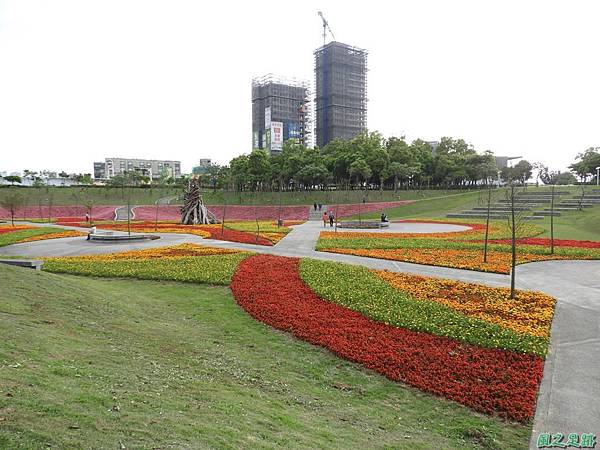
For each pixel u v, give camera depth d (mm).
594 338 12875
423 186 120188
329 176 101562
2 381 6559
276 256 27375
